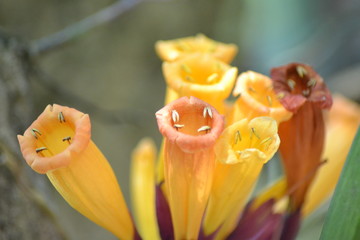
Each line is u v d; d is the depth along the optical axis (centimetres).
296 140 22
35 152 20
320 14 44
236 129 20
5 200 26
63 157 20
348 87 41
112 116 34
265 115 21
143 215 27
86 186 21
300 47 44
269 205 24
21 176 27
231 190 21
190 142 19
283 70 22
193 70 22
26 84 29
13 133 27
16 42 29
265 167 31
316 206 26
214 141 20
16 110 28
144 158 28
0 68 28
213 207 21
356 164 20
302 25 44
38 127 20
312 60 44
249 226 24
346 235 20
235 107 22
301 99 21
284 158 23
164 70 22
